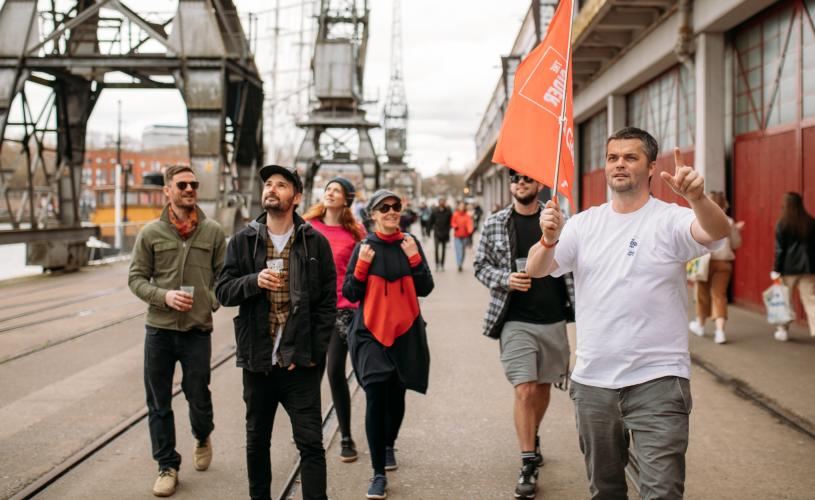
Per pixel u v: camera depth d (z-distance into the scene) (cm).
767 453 534
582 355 350
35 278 1955
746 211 1174
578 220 364
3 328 1108
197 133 1948
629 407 336
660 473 321
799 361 808
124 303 1416
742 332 989
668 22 1319
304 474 408
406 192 7894
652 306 335
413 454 555
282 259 420
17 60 1930
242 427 624
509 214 518
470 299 1493
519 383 486
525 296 502
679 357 334
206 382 509
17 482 495
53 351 947
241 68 2142
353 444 547
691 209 336
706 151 1212
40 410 675
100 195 3922
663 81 1519
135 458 548
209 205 1941
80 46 2180
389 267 502
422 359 504
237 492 481
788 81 1034
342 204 605
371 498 467
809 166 981
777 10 1059
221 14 2120
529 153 412
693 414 635
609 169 348
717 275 920
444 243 2219
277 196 417
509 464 529
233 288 407
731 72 1209
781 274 910
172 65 1944
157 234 502
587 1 1483
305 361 409
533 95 417
